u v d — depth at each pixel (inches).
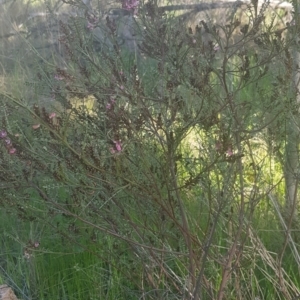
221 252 107.2
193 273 88.7
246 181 111.3
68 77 85.8
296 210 111.4
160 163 79.2
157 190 80.5
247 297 100.4
